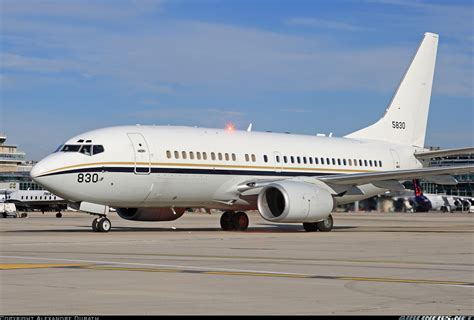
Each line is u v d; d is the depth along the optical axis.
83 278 24.19
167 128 57.81
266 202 56.91
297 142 65.44
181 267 28.02
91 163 52.28
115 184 53.25
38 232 54.88
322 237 49.97
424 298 20.09
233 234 53.19
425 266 29.12
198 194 57.81
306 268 27.91
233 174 59.16
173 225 74.88
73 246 39.09
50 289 21.52
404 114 74.69
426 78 76.19
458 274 26.25
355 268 28.08
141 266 28.28
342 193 61.94
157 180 54.88
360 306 18.62
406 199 156.62
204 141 58.31
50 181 51.41
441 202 174.88
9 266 28.06
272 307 18.42
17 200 141.25
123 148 53.62
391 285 22.88
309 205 56.31
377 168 70.62
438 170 58.25
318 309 18.12
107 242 42.38
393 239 48.12
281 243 42.78
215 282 23.34
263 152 61.91
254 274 25.70
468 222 93.50
